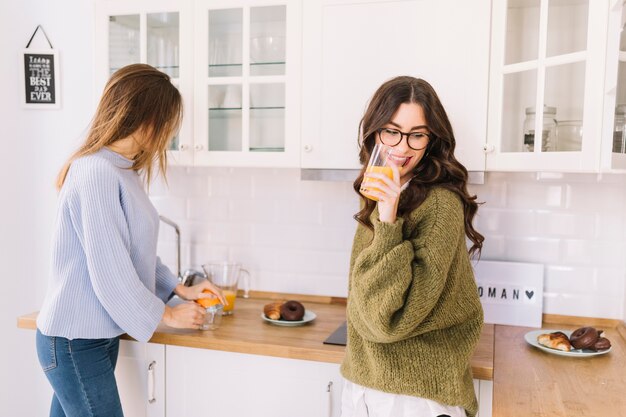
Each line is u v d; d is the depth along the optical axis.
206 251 2.57
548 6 1.83
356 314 1.37
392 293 1.22
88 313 1.72
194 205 2.57
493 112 1.85
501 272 2.17
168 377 1.98
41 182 2.70
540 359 1.77
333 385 1.81
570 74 1.71
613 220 2.12
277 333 1.97
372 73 1.96
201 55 2.16
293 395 1.85
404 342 1.39
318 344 1.85
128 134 1.74
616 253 2.13
